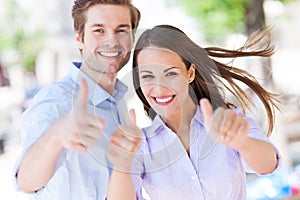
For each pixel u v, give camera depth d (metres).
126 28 2.13
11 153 8.31
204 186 1.88
